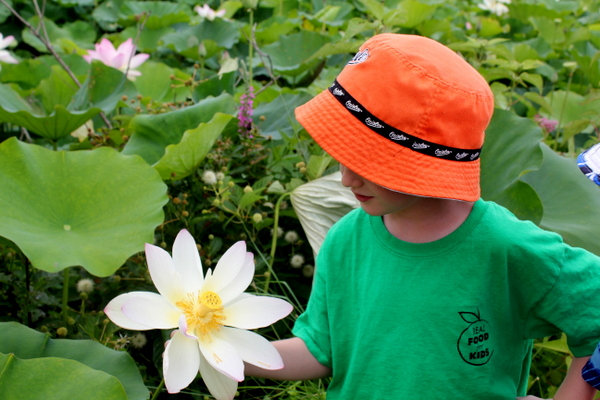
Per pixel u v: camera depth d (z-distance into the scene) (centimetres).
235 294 134
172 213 237
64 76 378
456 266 129
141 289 218
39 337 162
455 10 592
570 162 250
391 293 133
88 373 142
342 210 221
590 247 216
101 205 206
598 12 648
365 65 124
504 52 325
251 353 129
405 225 134
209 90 316
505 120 245
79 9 590
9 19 544
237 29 471
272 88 349
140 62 343
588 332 122
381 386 134
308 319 151
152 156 258
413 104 119
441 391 129
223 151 251
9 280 212
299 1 592
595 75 442
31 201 198
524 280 127
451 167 122
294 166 260
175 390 117
